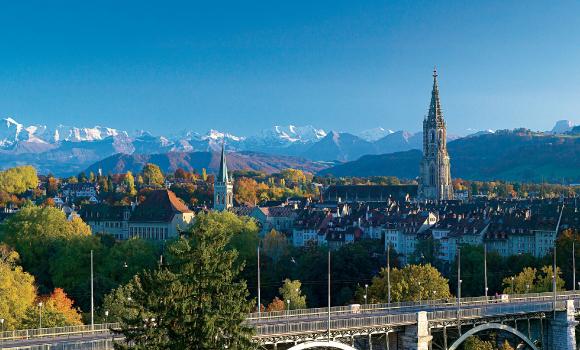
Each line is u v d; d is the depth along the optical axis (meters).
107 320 121.19
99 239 199.50
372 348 105.31
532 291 158.62
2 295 120.62
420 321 104.25
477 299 131.12
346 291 179.62
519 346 118.75
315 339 94.62
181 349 66.31
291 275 197.62
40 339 90.50
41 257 199.50
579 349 128.75
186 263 70.38
